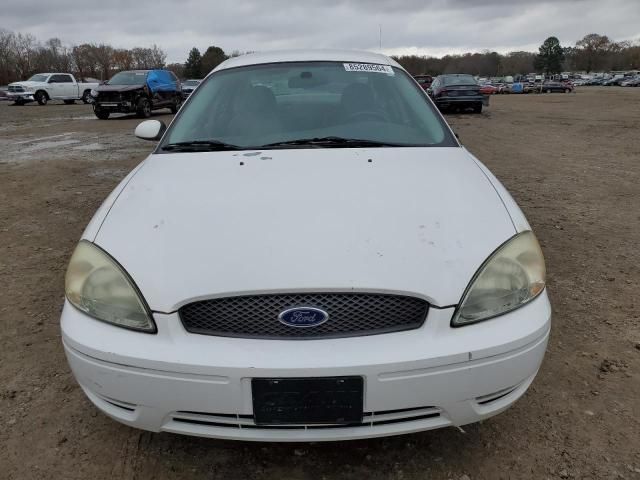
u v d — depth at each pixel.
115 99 15.62
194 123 2.65
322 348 1.50
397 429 1.58
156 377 1.52
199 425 1.59
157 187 2.03
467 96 17.38
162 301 1.54
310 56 3.06
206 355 1.50
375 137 2.50
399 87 2.88
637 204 5.14
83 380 1.65
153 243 1.68
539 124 13.57
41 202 5.48
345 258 1.59
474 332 1.55
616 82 71.69
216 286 1.54
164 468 1.84
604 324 2.74
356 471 1.81
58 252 3.95
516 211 1.91
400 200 1.85
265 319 1.54
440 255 1.62
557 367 2.36
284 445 1.94
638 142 9.69
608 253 3.77
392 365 1.48
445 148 2.43
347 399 1.50
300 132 2.54
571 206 5.08
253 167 2.15
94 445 1.94
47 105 25.30
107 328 1.59
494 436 1.96
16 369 2.40
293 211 1.78
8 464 1.85
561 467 1.81
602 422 2.01
